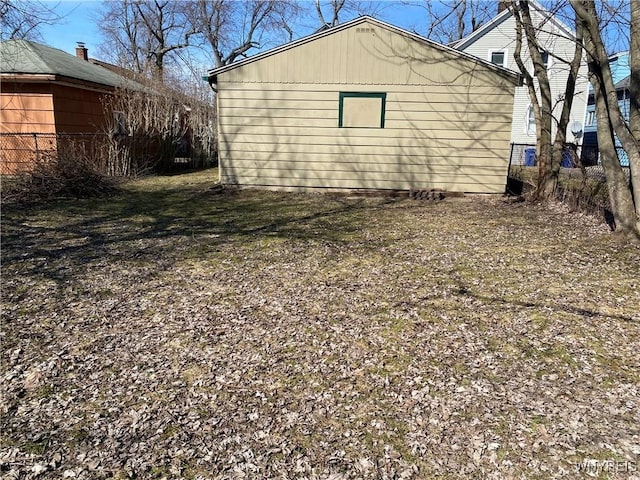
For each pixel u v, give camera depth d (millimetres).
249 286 4805
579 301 4363
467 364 3250
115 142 12836
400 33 10047
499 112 10281
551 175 9648
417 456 2365
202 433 2545
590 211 7938
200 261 5641
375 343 3568
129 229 7262
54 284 4805
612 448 2391
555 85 22234
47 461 2334
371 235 7023
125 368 3213
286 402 2824
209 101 19406
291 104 10609
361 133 10625
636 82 6164
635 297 4438
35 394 2904
